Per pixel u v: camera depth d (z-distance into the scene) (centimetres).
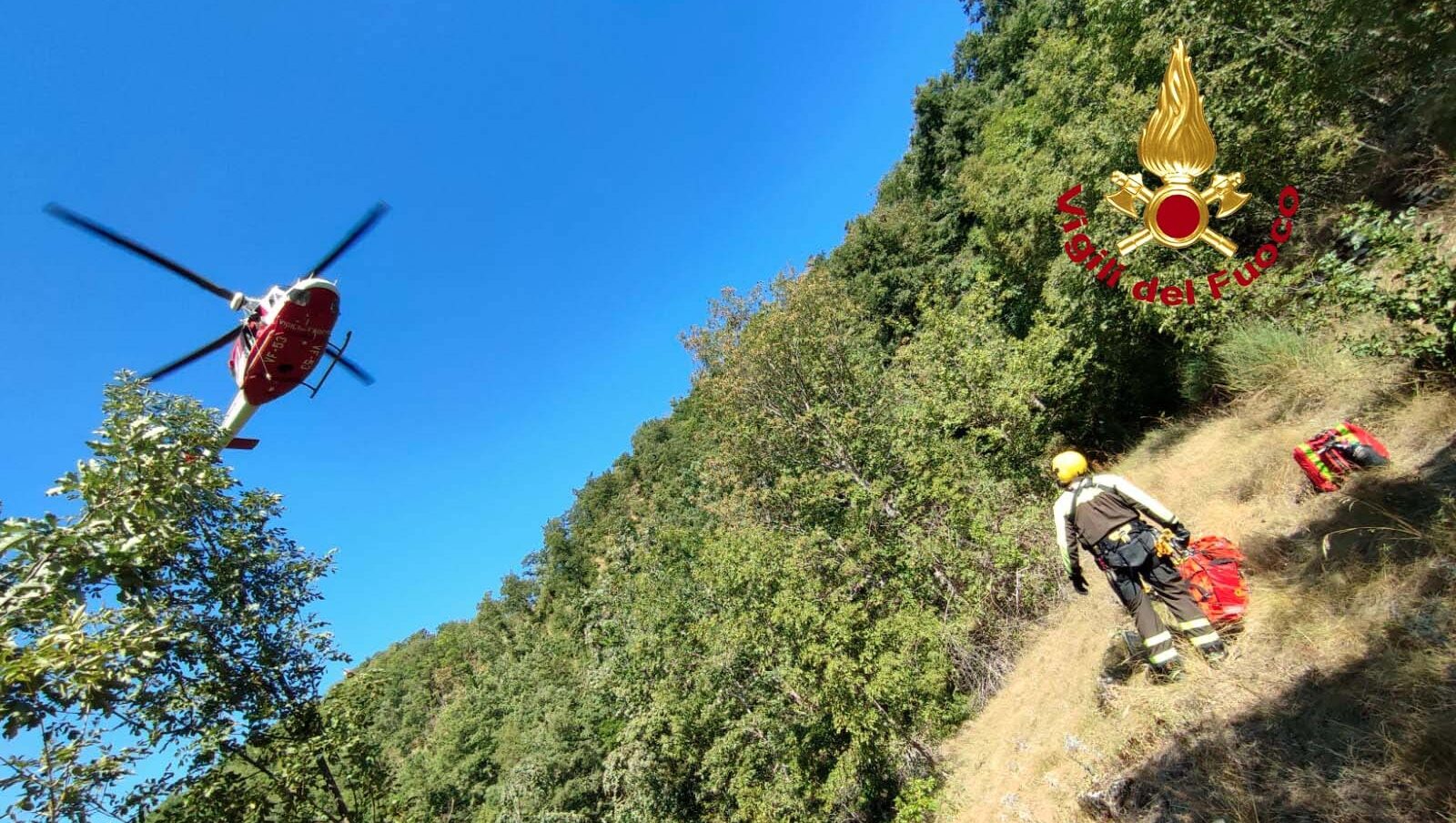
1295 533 462
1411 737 256
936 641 998
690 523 2972
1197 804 323
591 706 2694
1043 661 774
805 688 1120
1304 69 636
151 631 391
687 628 1602
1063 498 455
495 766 3450
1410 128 663
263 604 629
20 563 344
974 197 2406
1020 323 2075
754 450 2200
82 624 349
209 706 565
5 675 314
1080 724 507
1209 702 379
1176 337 990
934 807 773
